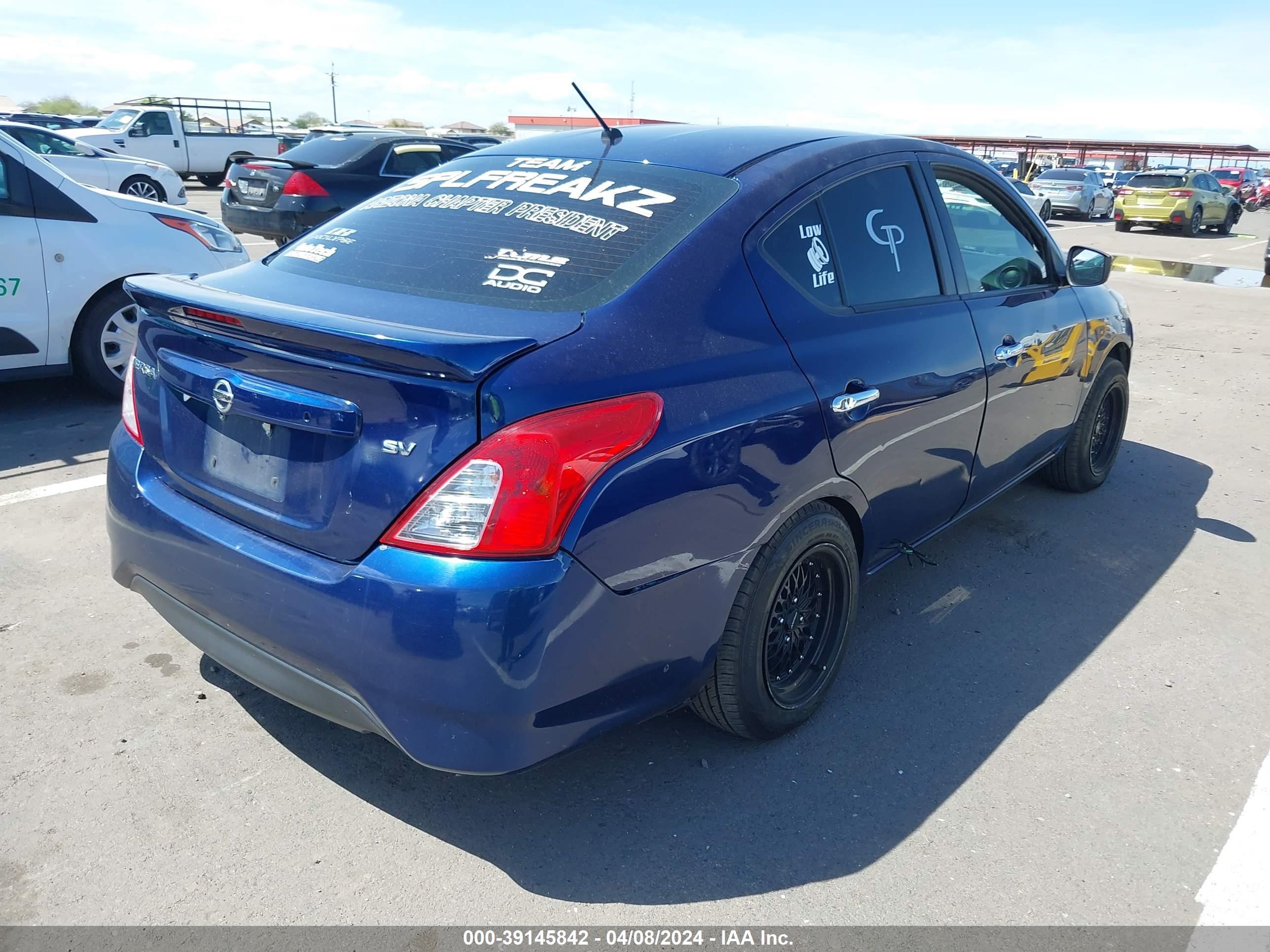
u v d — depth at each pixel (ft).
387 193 10.39
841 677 10.68
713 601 7.87
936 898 7.53
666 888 7.55
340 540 6.96
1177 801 8.78
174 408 8.34
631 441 6.98
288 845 7.89
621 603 7.06
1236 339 31.50
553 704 6.85
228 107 97.96
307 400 7.07
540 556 6.57
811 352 8.74
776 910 7.38
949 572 13.44
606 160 9.67
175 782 8.58
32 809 8.16
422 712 6.69
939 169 11.43
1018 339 12.12
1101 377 15.40
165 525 8.08
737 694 8.59
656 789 8.71
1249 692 10.63
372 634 6.67
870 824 8.34
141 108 77.25
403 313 7.59
